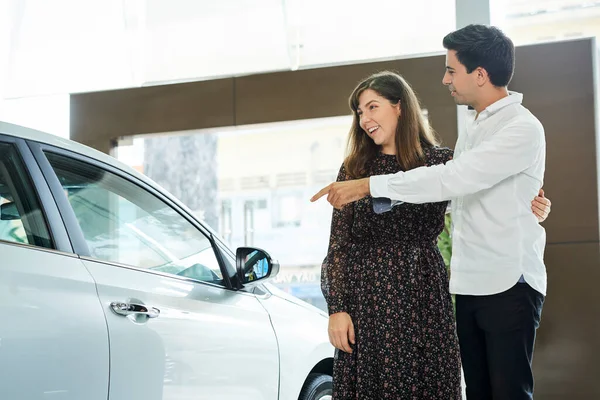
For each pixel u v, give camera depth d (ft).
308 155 33.94
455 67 7.34
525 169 7.08
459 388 7.43
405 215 7.48
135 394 6.79
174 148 32.50
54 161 7.03
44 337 5.91
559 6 19.58
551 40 19.47
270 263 8.80
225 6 21.90
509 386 6.93
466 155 6.97
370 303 7.45
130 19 22.50
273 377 9.06
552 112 19.17
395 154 7.77
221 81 21.67
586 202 18.84
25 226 6.37
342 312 7.50
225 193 34.47
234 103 21.53
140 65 22.39
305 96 21.03
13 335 5.66
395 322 7.38
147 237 7.86
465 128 7.70
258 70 21.47
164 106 22.06
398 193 7.03
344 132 33.45
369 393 7.36
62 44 22.93
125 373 6.70
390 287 7.43
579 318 18.61
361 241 7.64
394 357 7.34
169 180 32.32
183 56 22.09
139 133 22.15
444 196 6.95
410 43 20.51
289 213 34.09
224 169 34.60
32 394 5.76
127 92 22.30
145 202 8.07
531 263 7.05
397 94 7.70
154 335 7.13
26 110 22.93
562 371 18.58
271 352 9.07
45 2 23.11
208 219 32.42
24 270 6.03
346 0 21.08
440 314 7.43
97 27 22.76
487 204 7.14
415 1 20.54
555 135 19.10
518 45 19.53
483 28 7.26
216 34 21.89
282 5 21.40
